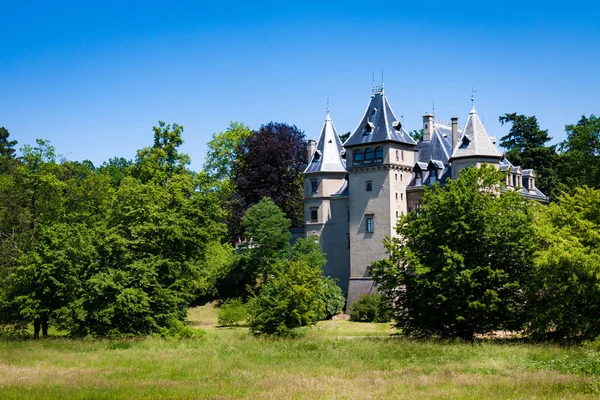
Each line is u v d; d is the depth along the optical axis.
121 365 32.88
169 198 59.59
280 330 47.16
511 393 23.06
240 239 94.56
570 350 34.66
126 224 52.62
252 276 78.75
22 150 66.69
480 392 23.34
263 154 86.69
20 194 65.25
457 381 26.00
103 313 46.19
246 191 88.50
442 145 77.69
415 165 75.69
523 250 43.56
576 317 39.62
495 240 43.97
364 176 75.38
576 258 38.09
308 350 38.72
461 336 45.31
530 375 26.89
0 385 26.42
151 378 28.50
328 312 71.12
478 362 31.84
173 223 53.09
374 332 56.00
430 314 45.22
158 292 48.88
